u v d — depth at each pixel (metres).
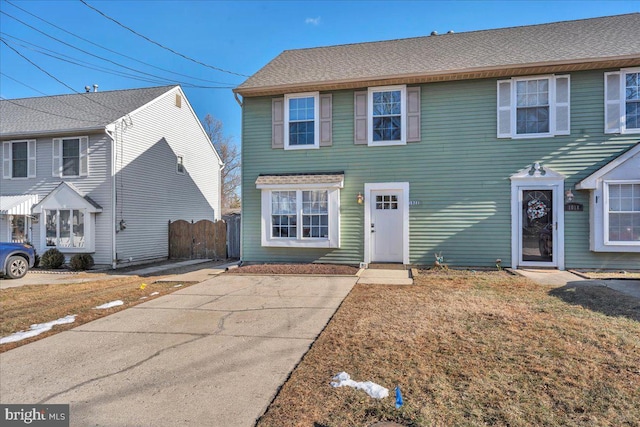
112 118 13.19
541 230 9.37
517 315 5.24
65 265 12.59
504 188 9.52
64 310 6.32
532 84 9.43
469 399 3.00
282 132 10.74
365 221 10.23
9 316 5.99
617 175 8.64
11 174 13.59
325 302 6.46
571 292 6.62
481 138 9.64
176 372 3.74
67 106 15.05
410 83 9.99
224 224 14.76
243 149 10.97
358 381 3.37
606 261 8.99
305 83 10.19
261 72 11.50
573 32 10.59
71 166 13.12
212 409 3.01
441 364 3.68
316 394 3.18
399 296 6.67
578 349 3.95
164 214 15.35
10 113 15.09
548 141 9.30
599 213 8.77
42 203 12.80
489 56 9.94
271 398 3.16
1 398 3.27
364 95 10.29
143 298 7.17
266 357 4.07
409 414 2.80
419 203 9.97
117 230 12.76
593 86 9.12
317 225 10.33
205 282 8.66
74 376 3.69
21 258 10.42
